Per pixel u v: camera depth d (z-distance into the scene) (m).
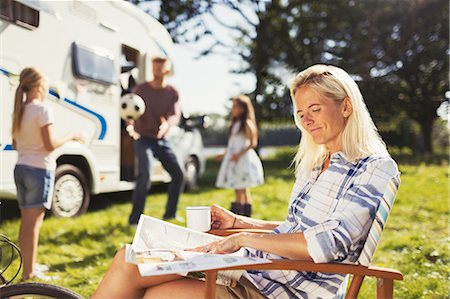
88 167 6.40
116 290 1.96
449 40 16.47
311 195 2.13
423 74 17.52
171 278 1.99
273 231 2.28
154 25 7.76
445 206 7.40
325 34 15.75
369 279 3.98
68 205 6.16
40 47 5.60
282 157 17.47
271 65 15.48
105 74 6.59
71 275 4.21
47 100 5.67
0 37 5.11
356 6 15.43
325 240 1.80
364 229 1.86
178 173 6.18
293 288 1.99
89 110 6.35
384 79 16.45
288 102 15.89
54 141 3.84
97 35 6.48
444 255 4.85
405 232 5.85
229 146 6.46
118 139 6.94
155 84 6.11
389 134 17.97
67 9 5.96
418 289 3.89
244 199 6.50
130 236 5.56
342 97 2.05
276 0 14.62
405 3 15.74
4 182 5.21
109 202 7.63
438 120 19.55
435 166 13.06
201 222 2.44
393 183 1.89
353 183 1.96
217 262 1.73
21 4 5.33
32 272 3.93
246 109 6.41
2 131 5.16
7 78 5.19
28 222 3.87
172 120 6.16
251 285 2.00
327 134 2.07
